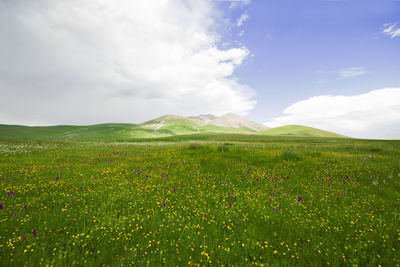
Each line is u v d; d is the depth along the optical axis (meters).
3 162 13.19
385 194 6.27
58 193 6.61
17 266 3.11
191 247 3.71
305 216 4.88
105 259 3.35
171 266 3.22
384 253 3.38
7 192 6.43
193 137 104.69
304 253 3.46
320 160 11.98
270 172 9.60
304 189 7.10
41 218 4.68
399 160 11.20
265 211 5.11
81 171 10.25
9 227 4.14
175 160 13.47
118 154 18.06
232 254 3.51
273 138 90.19
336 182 7.82
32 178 8.61
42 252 3.40
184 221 4.76
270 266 3.21
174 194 6.62
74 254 3.37
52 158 15.53
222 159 13.32
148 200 6.05
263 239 3.94
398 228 4.03
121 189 7.02
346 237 3.89
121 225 4.35
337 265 3.14
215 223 4.58
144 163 12.63
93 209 5.36
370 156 12.85
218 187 7.57
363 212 4.99
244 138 91.88
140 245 3.75
